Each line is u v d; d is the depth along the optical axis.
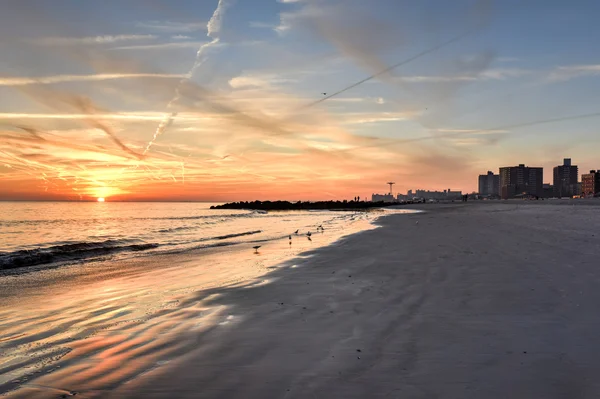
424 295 7.08
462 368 3.95
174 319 6.28
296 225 37.97
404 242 15.91
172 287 9.30
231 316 6.30
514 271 8.81
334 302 6.93
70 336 5.63
